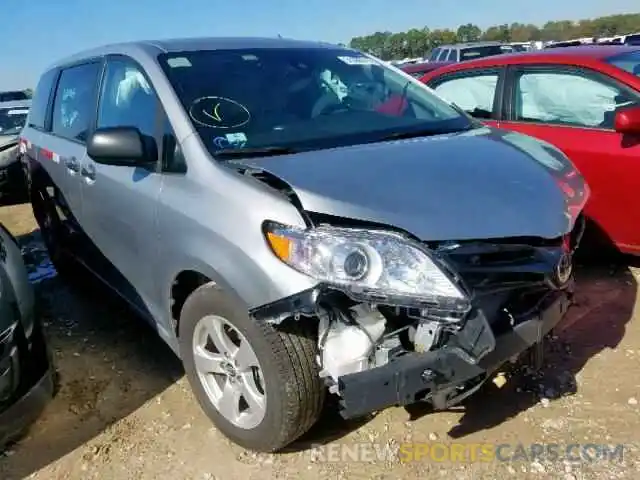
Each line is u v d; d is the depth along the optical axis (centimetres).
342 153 285
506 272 244
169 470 284
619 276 443
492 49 1681
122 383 356
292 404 257
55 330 425
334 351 248
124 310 450
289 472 276
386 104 352
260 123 308
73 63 446
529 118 480
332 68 363
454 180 262
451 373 235
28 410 294
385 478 269
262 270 244
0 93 1789
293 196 248
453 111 371
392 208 241
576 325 380
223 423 294
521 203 259
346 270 230
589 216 438
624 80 432
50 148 446
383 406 235
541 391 319
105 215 359
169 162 301
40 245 639
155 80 321
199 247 271
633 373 329
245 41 369
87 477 282
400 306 229
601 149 425
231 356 281
